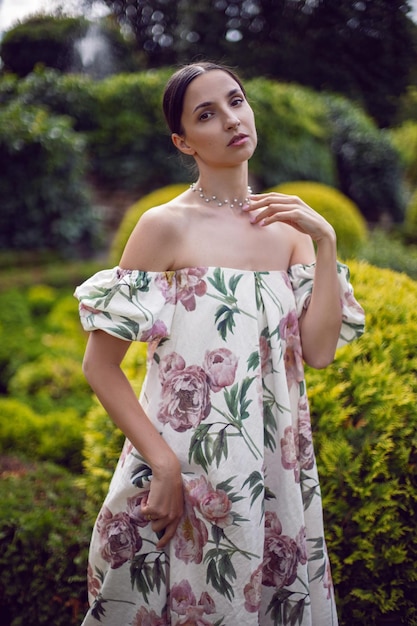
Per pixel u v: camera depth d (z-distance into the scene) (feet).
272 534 5.53
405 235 27.32
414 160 37.29
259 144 31.83
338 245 20.18
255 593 5.24
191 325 5.28
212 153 5.37
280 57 38.34
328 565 5.85
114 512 5.57
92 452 8.00
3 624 8.10
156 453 5.22
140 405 5.37
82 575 7.83
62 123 29.45
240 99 5.41
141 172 31.99
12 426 12.69
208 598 5.30
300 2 36.60
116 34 39.86
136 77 32.27
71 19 39.47
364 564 7.07
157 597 5.49
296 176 32.96
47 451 12.50
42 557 8.00
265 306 5.38
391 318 7.82
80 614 7.84
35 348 17.51
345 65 37.86
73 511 8.58
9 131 28.37
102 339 5.32
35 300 22.31
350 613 7.32
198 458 5.26
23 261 28.99
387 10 34.58
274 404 5.45
